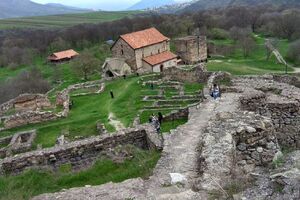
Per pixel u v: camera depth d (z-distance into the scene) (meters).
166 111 35.44
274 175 10.07
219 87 24.70
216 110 19.88
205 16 155.50
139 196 11.05
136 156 16.72
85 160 18.05
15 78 97.44
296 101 19.19
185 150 14.77
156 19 151.25
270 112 19.33
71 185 15.07
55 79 103.31
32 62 134.75
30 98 47.28
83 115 40.28
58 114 40.41
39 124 39.03
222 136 13.94
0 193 13.92
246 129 14.20
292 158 11.95
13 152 29.94
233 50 115.12
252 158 13.95
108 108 41.47
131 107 39.94
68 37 152.88
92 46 145.62
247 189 10.22
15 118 39.22
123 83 54.97
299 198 8.92
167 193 11.09
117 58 80.88
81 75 97.75
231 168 11.88
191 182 11.79
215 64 85.81
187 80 46.91
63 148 17.83
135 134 18.95
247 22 154.38
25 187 14.89
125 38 80.12
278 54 105.50
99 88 54.41
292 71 80.50
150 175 13.48
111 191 11.58
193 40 89.69
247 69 81.06
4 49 140.88
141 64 80.19
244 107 20.56
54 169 17.28
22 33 174.50
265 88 23.73
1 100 80.12
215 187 10.80
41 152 17.66
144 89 47.78
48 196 11.77
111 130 32.12
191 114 19.98
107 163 16.27
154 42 82.06
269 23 144.00
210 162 12.25
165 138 17.09
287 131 18.92
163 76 50.69
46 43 153.12
